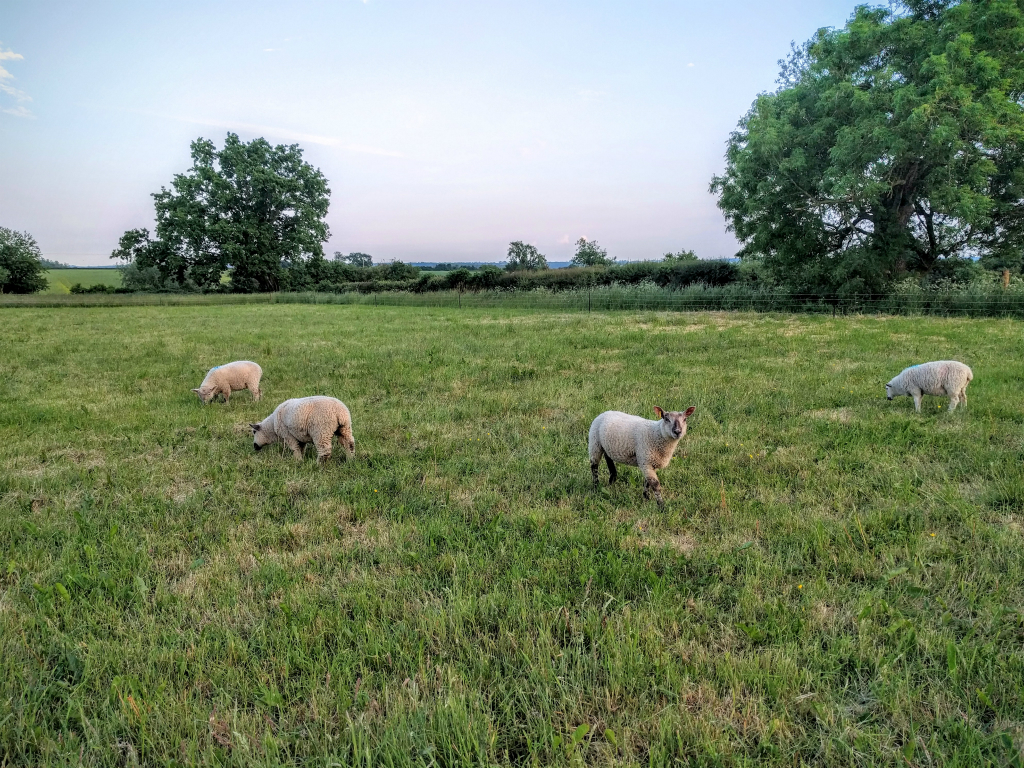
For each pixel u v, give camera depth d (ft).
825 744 8.83
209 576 14.26
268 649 11.35
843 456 21.25
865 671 10.44
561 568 14.17
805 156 73.10
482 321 81.10
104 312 119.85
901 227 77.05
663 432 16.89
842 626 11.60
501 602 12.66
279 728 9.44
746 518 16.46
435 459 23.35
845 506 17.19
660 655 10.81
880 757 8.58
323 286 202.08
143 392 36.76
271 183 187.21
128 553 15.24
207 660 11.01
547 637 11.24
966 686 9.79
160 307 138.92
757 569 13.55
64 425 28.71
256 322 87.10
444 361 45.73
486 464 22.39
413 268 232.12
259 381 36.04
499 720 9.52
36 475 21.80
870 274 76.69
